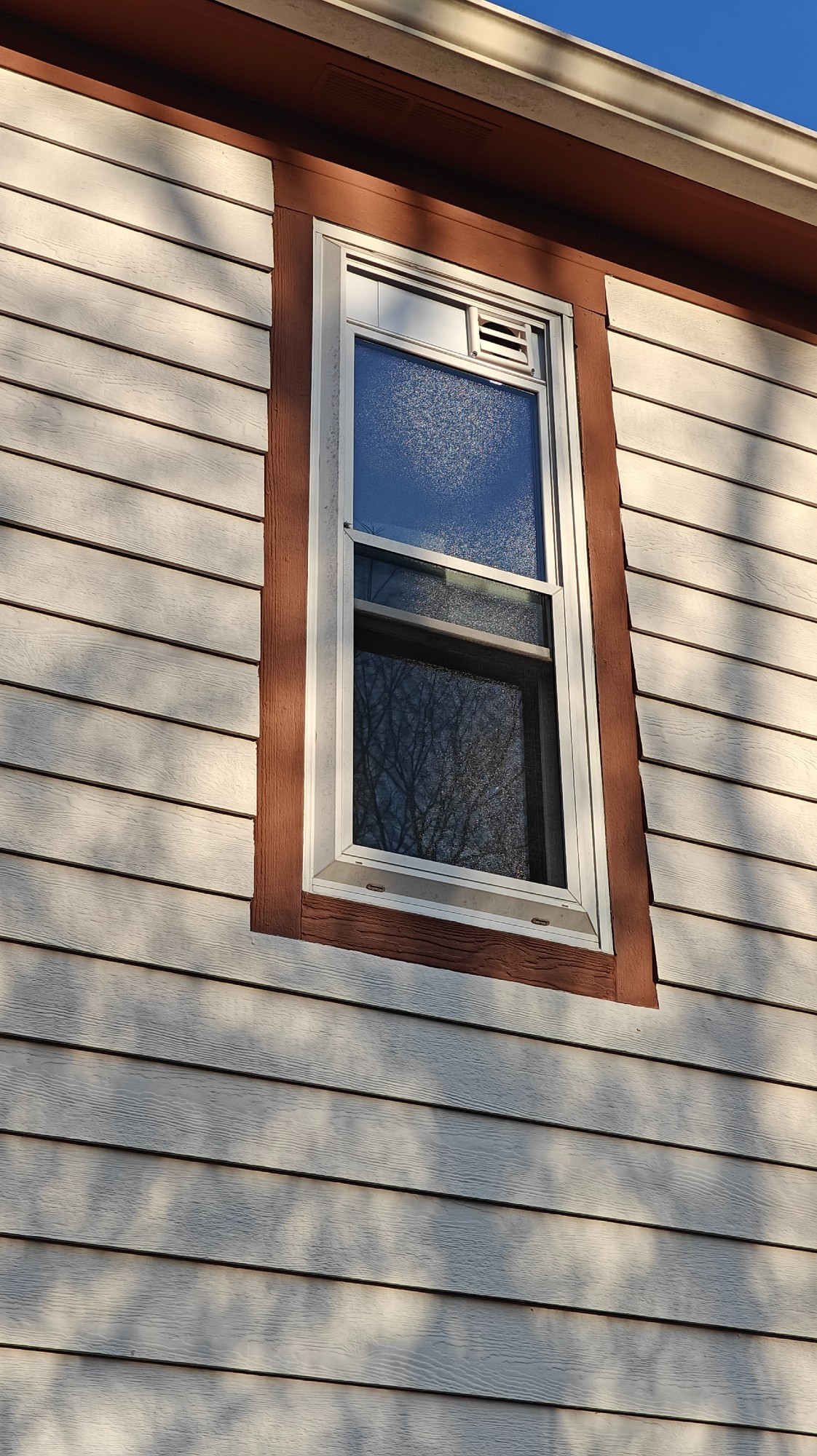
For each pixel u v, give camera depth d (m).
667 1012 3.76
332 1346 3.08
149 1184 3.07
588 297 4.69
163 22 4.21
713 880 3.99
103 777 3.40
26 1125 3.02
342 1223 3.20
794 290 5.12
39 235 3.90
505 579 4.16
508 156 4.63
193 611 3.67
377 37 4.29
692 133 4.63
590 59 4.46
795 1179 3.71
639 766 4.05
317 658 3.80
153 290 3.99
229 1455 2.91
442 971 3.56
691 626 4.31
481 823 3.85
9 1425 2.78
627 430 4.52
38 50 4.18
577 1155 3.49
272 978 3.37
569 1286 3.34
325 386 4.15
